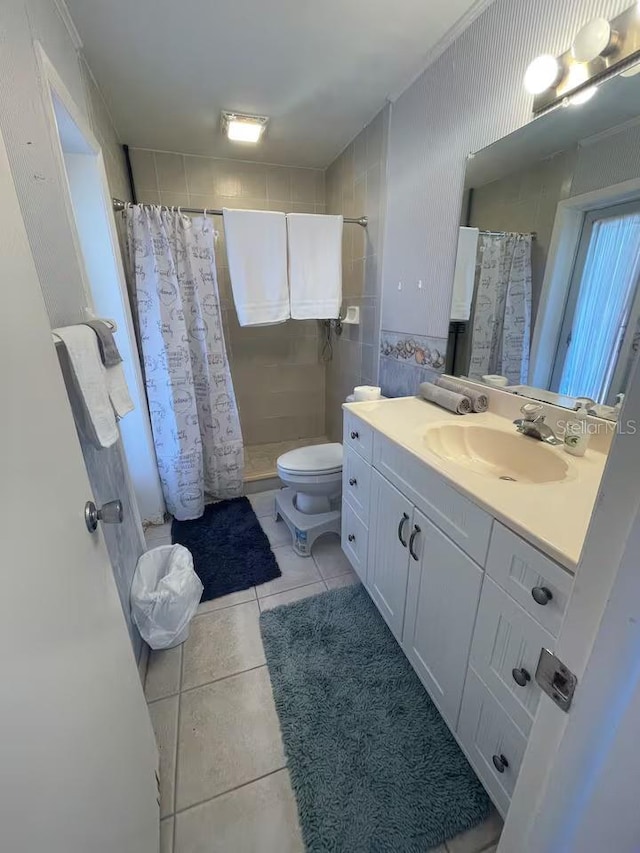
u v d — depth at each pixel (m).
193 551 1.97
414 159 1.71
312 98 1.83
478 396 1.46
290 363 3.16
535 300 1.25
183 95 1.79
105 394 1.07
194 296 2.12
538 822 0.46
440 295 1.64
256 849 0.89
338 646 1.41
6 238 0.50
